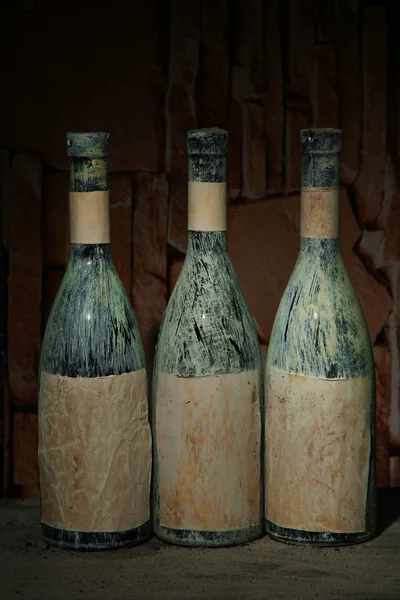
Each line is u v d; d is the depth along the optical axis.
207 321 1.26
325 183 1.25
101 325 1.25
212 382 1.25
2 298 1.54
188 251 1.29
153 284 1.53
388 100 1.51
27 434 1.57
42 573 1.22
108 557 1.26
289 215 1.52
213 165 1.26
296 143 1.51
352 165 1.52
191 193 1.27
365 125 1.51
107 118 1.50
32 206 1.52
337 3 1.49
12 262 1.53
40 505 1.39
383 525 1.36
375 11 1.49
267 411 1.28
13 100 1.50
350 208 1.53
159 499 1.29
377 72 1.50
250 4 1.48
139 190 1.51
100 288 1.26
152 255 1.53
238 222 1.52
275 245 1.53
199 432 1.26
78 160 1.25
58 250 1.53
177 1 1.48
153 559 1.26
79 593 1.17
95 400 1.24
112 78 1.49
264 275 1.53
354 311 1.26
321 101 1.50
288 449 1.26
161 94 1.50
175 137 1.50
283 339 1.26
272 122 1.50
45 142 1.51
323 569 1.23
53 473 1.27
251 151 1.51
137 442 1.27
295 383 1.25
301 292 1.26
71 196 1.27
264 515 1.32
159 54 1.49
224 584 1.19
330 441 1.24
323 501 1.26
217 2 1.48
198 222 1.27
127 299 1.29
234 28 1.48
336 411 1.24
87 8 1.48
